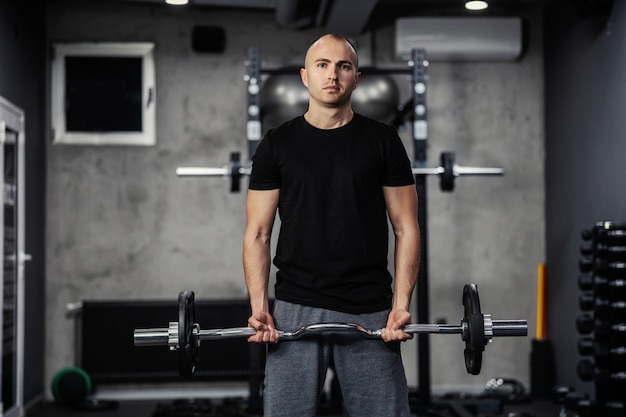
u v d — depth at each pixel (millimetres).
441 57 5988
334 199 2311
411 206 2385
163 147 5973
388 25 6059
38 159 5688
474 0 5438
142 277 5938
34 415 5301
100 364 5703
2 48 4789
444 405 5227
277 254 2387
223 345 5730
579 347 4266
